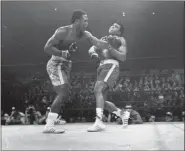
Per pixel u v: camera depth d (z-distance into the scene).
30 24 9.73
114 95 9.76
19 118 8.65
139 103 9.74
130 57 11.45
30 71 11.12
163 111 9.55
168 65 11.30
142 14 9.88
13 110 9.00
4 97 10.62
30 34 10.20
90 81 9.87
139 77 10.73
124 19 10.16
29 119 8.55
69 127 4.50
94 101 9.46
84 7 9.21
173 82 10.53
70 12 9.19
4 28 9.93
